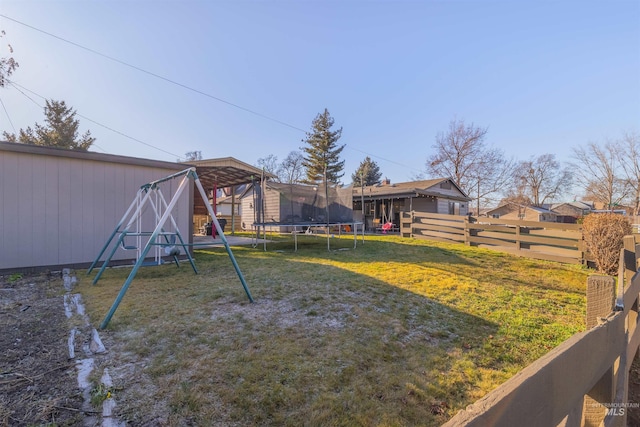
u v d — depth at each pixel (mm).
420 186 15914
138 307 3234
